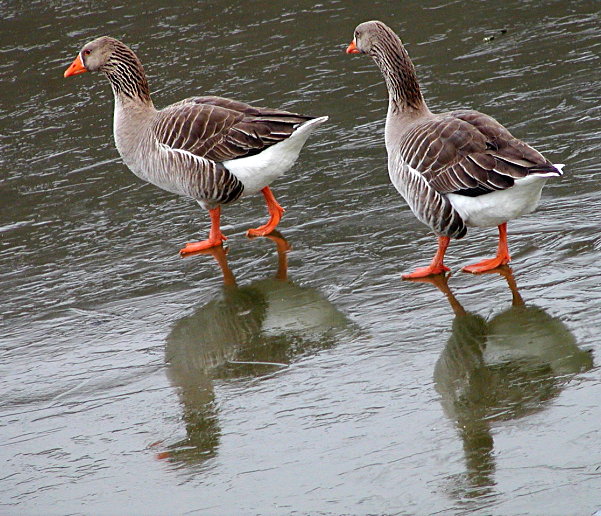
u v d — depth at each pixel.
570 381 9.41
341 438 8.91
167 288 12.69
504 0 21.94
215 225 13.77
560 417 8.80
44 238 14.50
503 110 17.11
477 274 12.12
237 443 9.03
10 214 15.37
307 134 13.25
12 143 17.78
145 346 11.23
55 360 11.08
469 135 11.30
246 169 13.33
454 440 8.66
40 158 17.17
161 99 18.67
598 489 7.77
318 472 8.41
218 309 11.98
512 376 9.66
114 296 12.59
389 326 11.07
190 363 10.72
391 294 11.86
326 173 15.80
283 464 8.60
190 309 12.05
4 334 11.80
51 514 8.27
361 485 8.16
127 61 14.25
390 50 12.55
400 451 8.59
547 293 11.35
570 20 20.55
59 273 13.38
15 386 10.56
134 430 9.46
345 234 13.74
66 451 9.23
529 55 19.16
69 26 22.16
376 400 9.51
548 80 18.05
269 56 20.16
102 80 20.05
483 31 20.50
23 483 8.77
